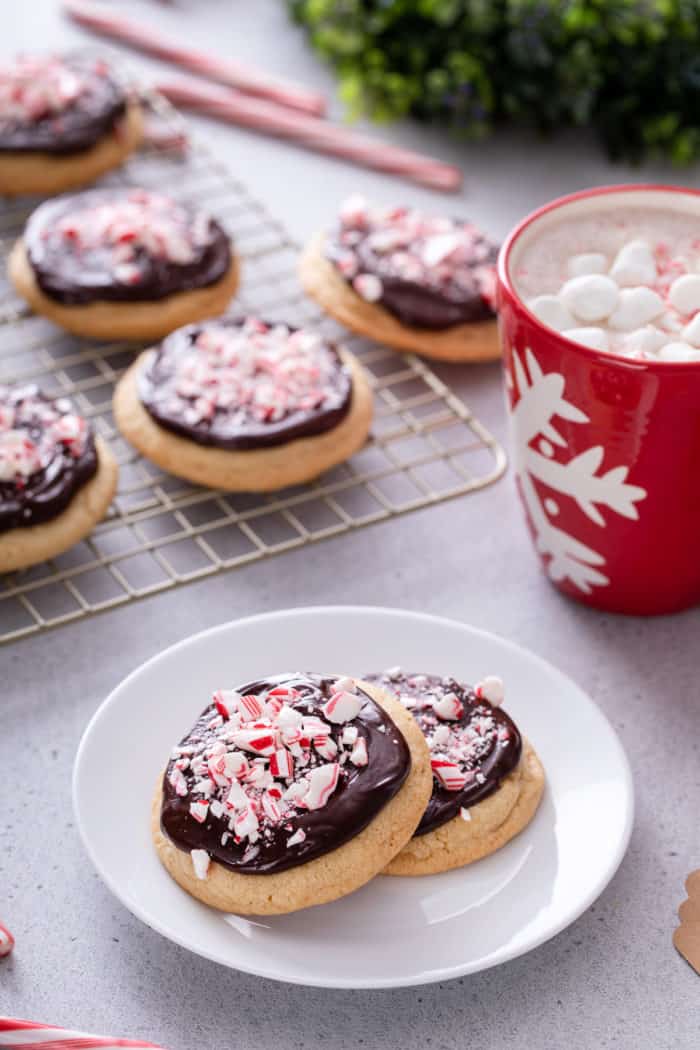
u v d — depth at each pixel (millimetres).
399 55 828
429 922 561
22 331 737
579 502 618
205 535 671
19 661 634
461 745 581
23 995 560
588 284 604
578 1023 557
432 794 572
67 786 604
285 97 835
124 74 845
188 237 727
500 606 652
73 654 636
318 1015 558
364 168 814
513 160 818
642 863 588
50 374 718
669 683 632
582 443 603
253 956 548
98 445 667
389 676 599
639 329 603
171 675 604
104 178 801
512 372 613
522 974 566
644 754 614
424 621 617
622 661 638
